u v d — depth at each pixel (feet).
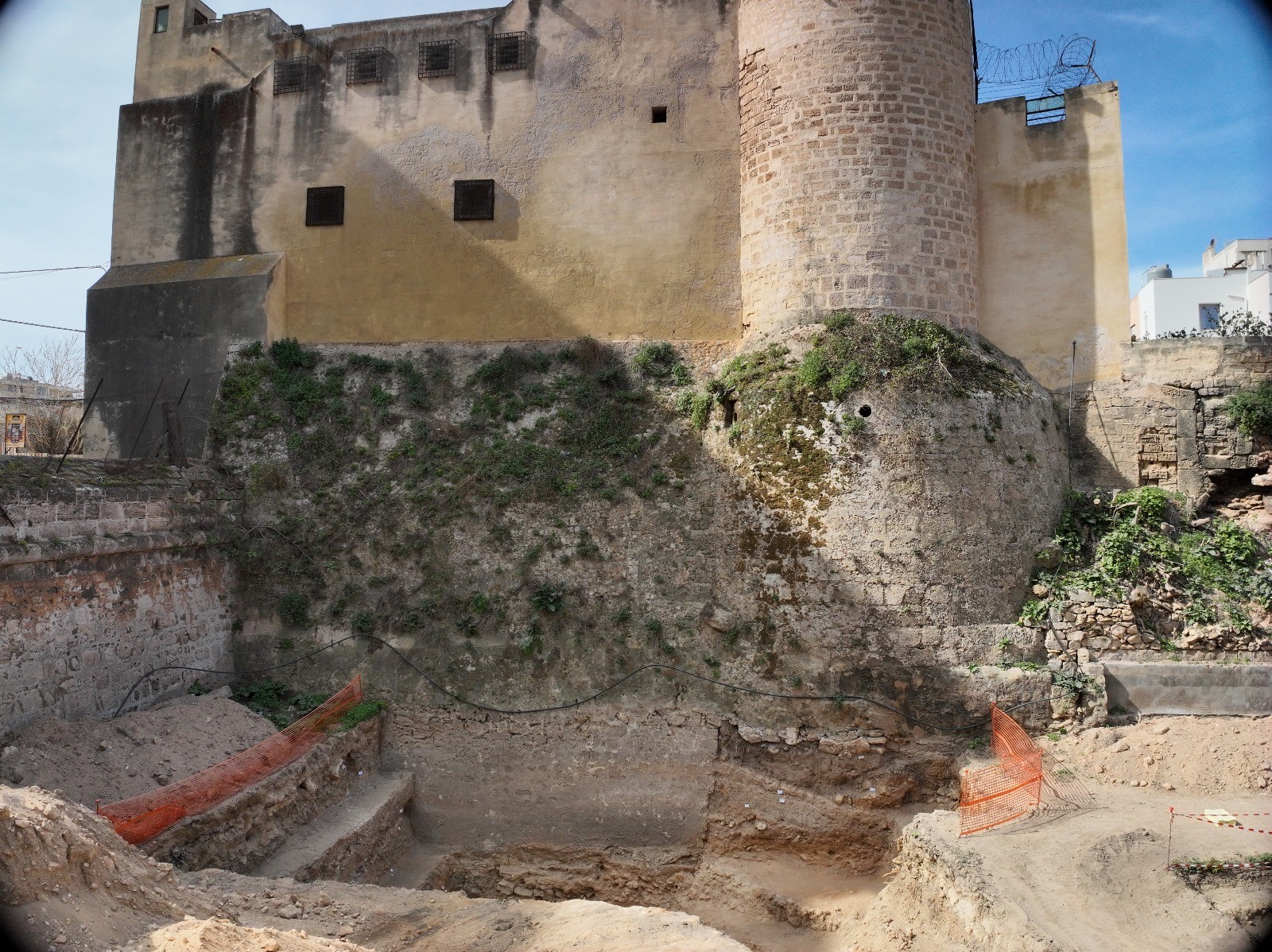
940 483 44.11
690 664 45.06
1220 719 40.57
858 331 46.80
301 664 48.26
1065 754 40.19
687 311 54.29
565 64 56.13
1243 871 30.73
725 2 54.80
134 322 55.88
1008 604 44.14
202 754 38.78
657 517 48.21
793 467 45.47
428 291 56.59
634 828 43.45
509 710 45.70
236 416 53.21
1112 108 52.06
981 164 53.36
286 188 58.13
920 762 41.50
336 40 58.29
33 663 35.83
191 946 22.43
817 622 43.88
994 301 53.06
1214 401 50.88
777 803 42.50
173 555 45.14
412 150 57.16
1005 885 28.96
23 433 67.46
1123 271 51.67
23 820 23.54
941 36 49.57
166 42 65.31
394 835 43.42
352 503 50.83
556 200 55.77
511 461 50.70
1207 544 46.24
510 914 31.22
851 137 48.21
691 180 54.60
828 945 36.04
